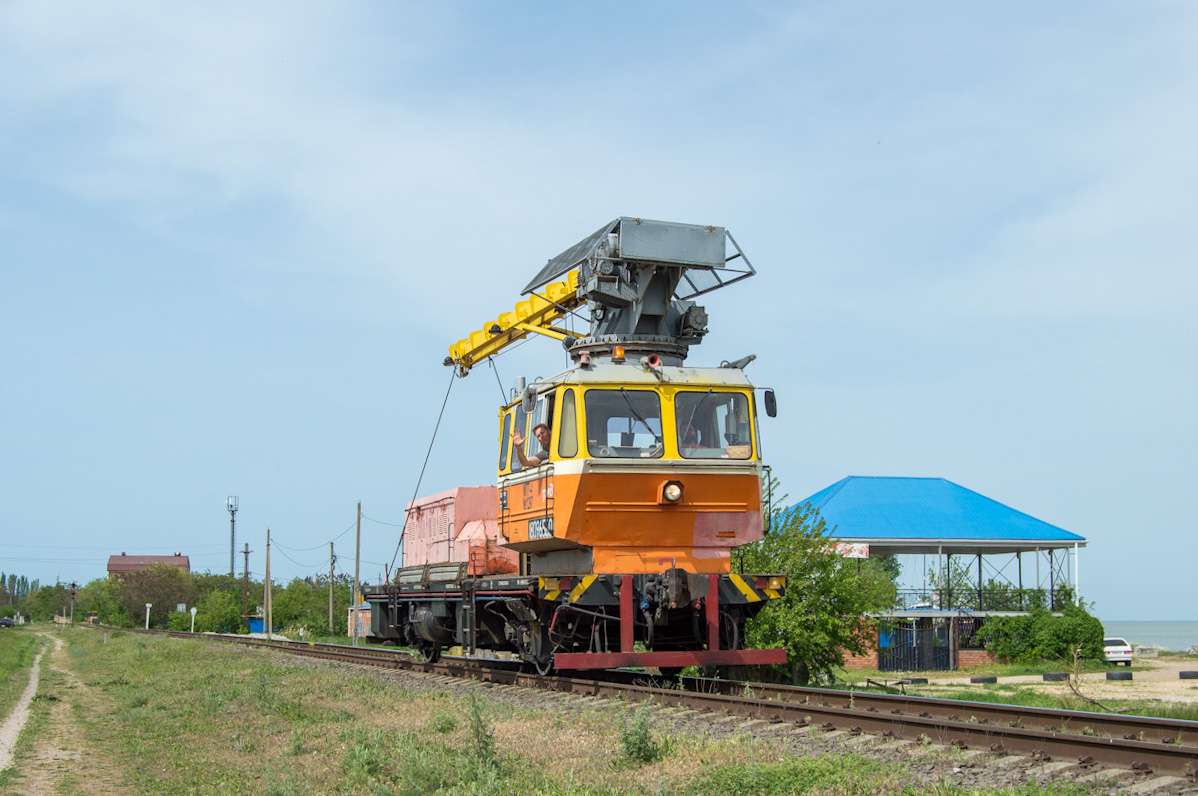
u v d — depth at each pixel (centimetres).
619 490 1439
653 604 1445
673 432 1476
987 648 4609
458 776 948
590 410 1458
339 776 1012
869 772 836
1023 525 5038
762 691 1409
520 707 1362
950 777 833
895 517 5019
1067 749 859
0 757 1273
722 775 848
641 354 1608
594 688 1445
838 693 1276
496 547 1884
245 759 1181
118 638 5938
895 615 4469
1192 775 758
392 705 1526
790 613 2216
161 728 1486
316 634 6750
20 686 2516
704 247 1641
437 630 2022
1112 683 3334
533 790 871
